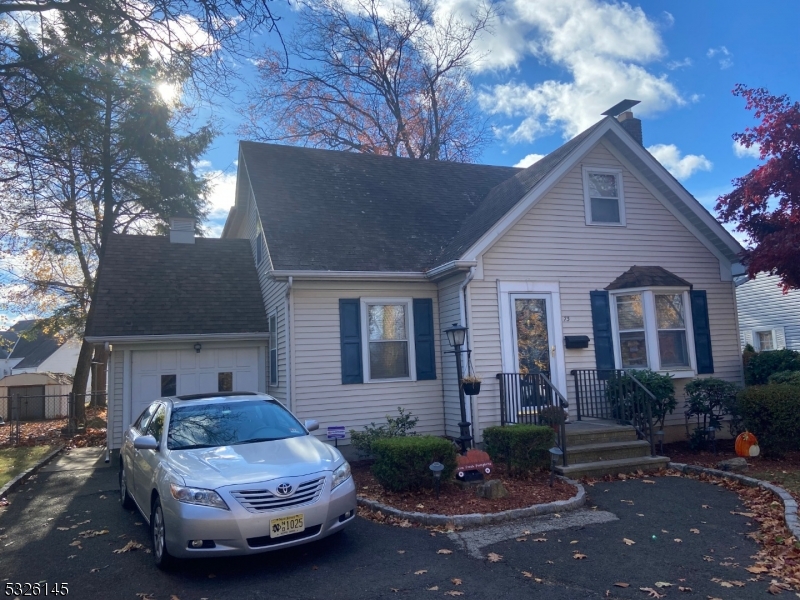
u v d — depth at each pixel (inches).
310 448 249.1
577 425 411.5
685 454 411.8
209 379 500.7
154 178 814.5
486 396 429.7
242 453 239.0
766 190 412.5
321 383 433.7
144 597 197.6
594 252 471.8
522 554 227.8
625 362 465.7
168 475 223.5
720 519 268.4
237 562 227.9
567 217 467.2
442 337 469.1
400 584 201.9
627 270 480.1
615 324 468.8
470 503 286.2
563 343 451.2
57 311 887.7
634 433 395.5
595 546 235.6
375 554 231.9
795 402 374.3
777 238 400.5
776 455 383.6
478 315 433.1
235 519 206.8
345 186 567.2
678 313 480.4
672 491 318.7
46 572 224.5
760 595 188.9
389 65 1093.8
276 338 475.2
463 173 654.5
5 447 601.0
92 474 434.6
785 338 857.5
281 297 456.1
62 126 427.5
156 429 274.5
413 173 630.5
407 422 424.8
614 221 484.7
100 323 477.7
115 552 245.8
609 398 435.8
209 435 259.0
